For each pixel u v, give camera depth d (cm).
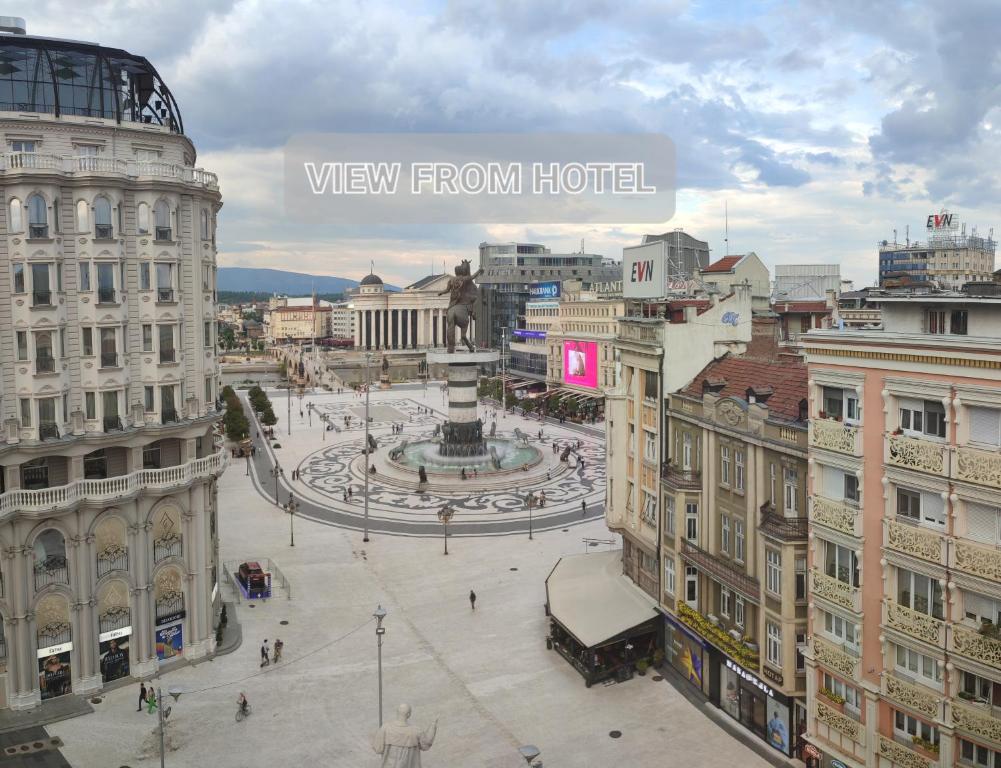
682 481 4944
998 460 2962
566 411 15512
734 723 4597
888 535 3366
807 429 3950
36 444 4728
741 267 10012
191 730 4575
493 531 8425
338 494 10019
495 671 5288
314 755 4328
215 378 5741
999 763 3062
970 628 3094
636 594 5631
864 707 3559
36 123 4819
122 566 5122
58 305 4806
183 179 5275
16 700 4769
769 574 4147
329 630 5938
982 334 3288
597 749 4347
